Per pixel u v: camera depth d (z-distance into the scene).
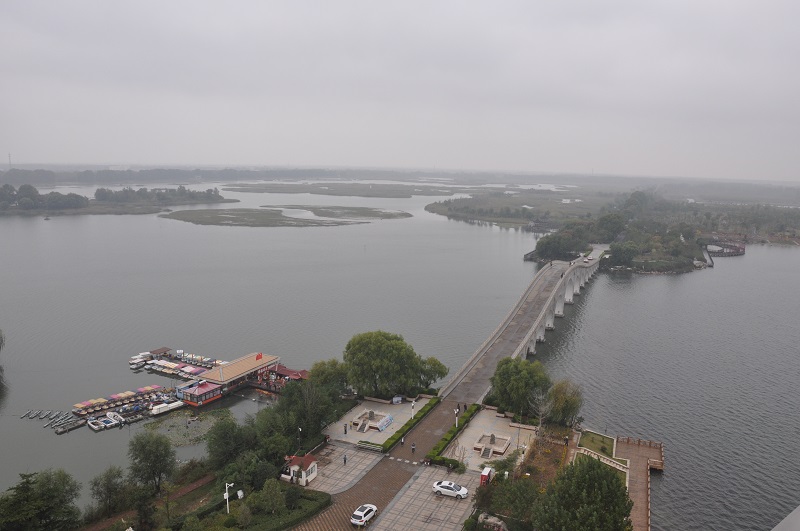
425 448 116.75
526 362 134.50
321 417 120.44
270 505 92.94
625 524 77.31
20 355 187.38
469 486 102.44
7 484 117.00
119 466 123.69
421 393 144.62
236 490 99.69
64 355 188.00
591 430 136.88
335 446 117.62
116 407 152.12
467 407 136.75
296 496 95.56
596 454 118.38
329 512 94.94
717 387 166.00
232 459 107.94
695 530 103.88
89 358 186.12
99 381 169.75
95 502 108.38
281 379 167.75
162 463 103.88
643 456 124.12
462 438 120.94
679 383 168.38
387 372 138.12
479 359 168.88
